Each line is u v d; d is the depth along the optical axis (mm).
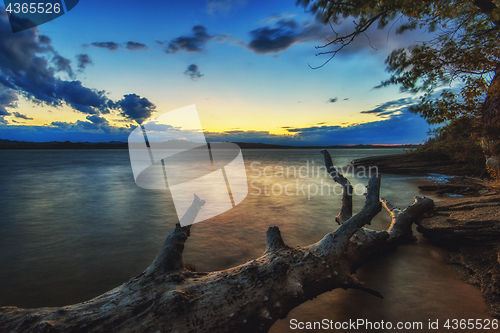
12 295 3264
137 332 1668
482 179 13133
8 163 37219
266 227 6023
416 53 5430
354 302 2965
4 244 5141
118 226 6453
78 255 4566
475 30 4926
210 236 5375
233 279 2213
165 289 1966
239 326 1958
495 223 3904
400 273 3662
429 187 11406
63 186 14023
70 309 1726
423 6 5266
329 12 5668
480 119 5465
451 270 3730
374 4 5516
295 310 2848
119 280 3670
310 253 2719
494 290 2959
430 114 5602
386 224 6215
